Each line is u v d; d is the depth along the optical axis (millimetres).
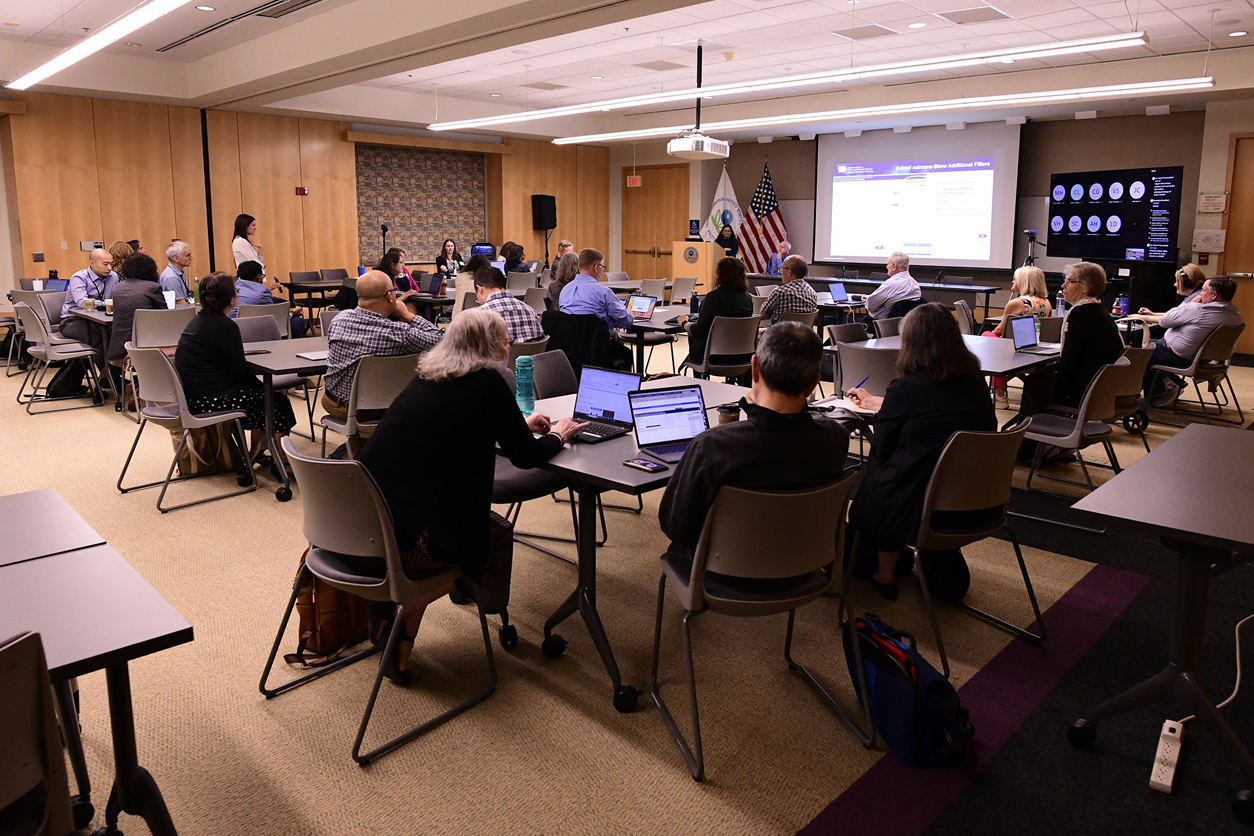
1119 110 9625
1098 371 3912
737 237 13422
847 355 4586
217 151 10641
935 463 2623
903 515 2646
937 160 11180
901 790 2074
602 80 10312
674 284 9992
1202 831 1929
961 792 2066
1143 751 2225
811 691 2525
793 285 6430
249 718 2359
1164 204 9484
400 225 12812
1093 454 5141
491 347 2383
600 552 3576
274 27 7695
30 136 9312
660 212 14648
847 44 8086
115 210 9992
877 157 11734
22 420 5883
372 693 2154
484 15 5680
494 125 10141
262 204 11117
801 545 2115
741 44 8078
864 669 2297
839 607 2951
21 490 4320
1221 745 2025
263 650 2734
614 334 6586
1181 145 9570
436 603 3107
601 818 1969
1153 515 1893
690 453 2137
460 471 2262
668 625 2922
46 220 9539
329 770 2135
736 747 2246
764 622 2949
